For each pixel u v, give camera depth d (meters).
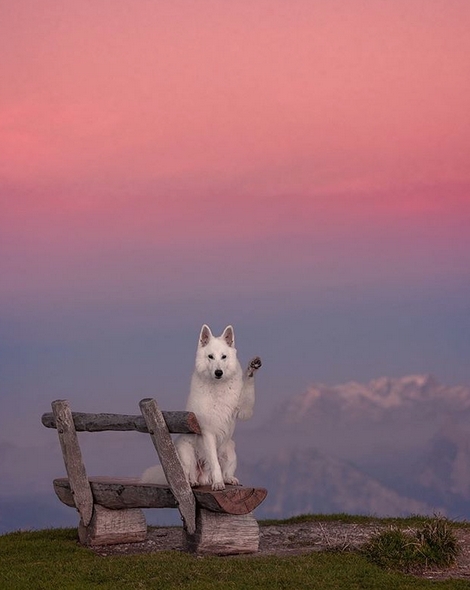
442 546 11.91
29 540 14.22
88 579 10.90
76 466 13.68
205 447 12.61
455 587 10.38
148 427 12.38
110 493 13.50
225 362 12.52
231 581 10.56
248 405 13.02
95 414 13.55
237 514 12.33
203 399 12.56
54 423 13.86
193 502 12.38
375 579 10.67
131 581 10.68
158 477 13.31
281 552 12.88
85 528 13.82
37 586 10.57
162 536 14.55
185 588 10.26
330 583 10.50
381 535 12.27
